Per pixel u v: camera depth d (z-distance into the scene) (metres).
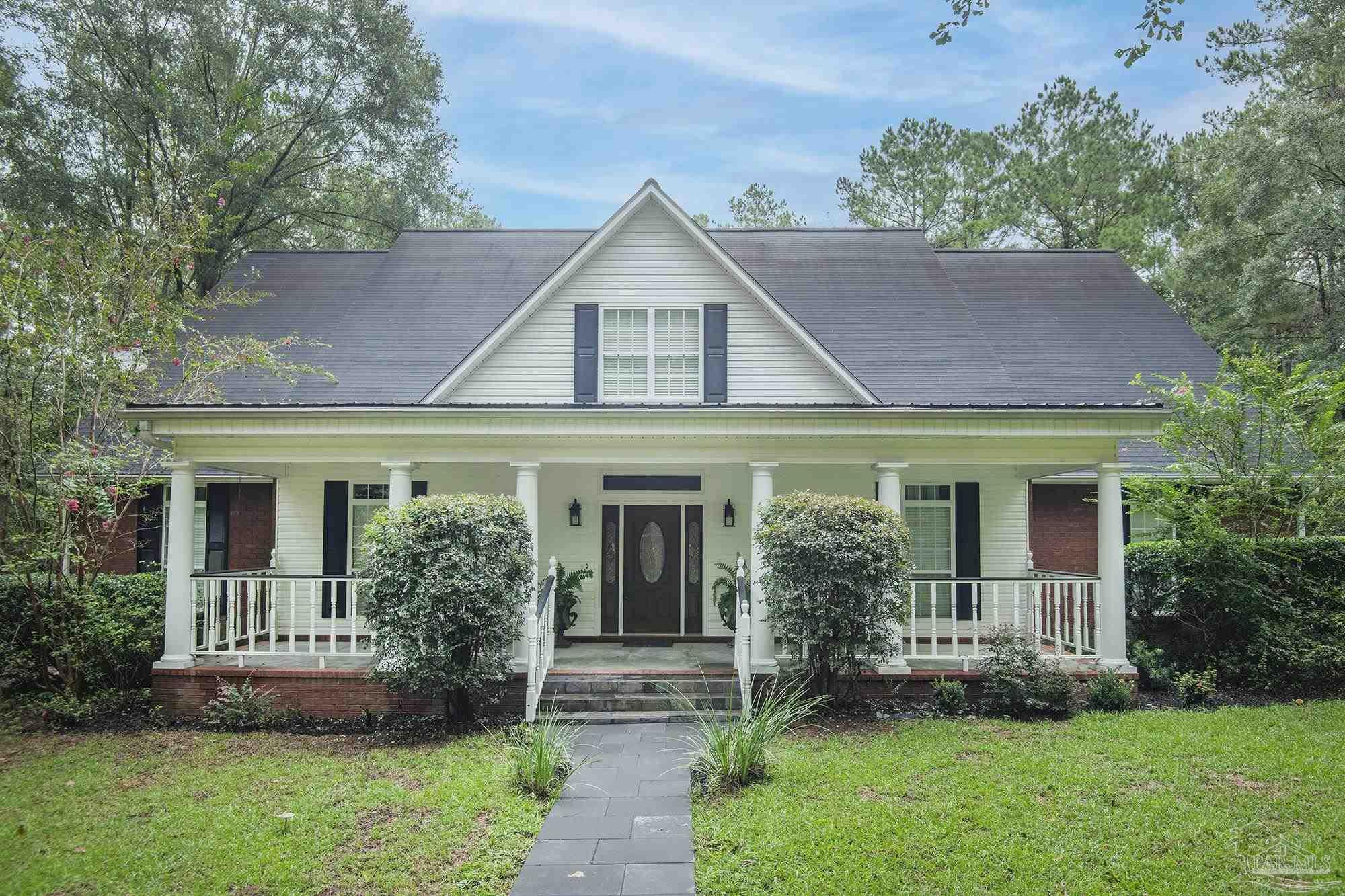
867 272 17.23
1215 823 7.05
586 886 6.12
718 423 11.97
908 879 6.16
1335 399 12.74
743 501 15.18
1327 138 19.02
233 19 21.52
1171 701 11.74
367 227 26.42
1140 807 7.41
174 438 12.14
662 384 13.41
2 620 12.14
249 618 12.45
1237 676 12.27
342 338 14.83
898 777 8.22
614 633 15.09
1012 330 16.64
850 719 10.60
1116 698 11.13
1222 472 13.04
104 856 6.77
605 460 12.34
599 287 13.44
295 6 21.34
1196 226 29.28
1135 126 29.11
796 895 5.93
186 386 13.04
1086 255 19.30
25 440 11.72
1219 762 8.53
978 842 6.73
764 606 11.74
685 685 11.58
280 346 14.15
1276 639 12.02
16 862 6.70
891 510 11.41
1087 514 16.31
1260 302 21.77
